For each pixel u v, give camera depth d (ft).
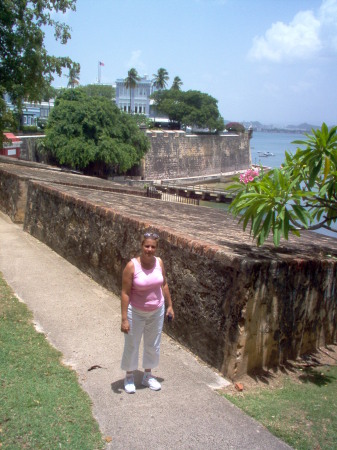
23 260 29.35
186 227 22.52
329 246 23.56
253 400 14.28
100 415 12.91
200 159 240.94
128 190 51.26
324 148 15.89
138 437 12.00
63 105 154.71
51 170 72.38
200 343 17.03
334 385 15.93
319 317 18.69
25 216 38.50
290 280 16.57
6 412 12.25
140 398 13.99
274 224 15.66
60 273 27.20
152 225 20.56
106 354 17.03
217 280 16.16
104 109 155.43
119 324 20.04
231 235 21.93
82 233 27.68
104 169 168.66
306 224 15.16
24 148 152.25
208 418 13.07
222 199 156.66
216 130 285.02
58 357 16.39
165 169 215.51
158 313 14.21
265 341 16.11
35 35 64.08
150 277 13.78
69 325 19.58
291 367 17.01
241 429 12.62
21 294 23.13
